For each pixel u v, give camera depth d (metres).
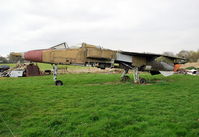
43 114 6.75
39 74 28.86
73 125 5.66
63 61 14.49
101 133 5.05
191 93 10.64
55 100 9.02
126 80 17.56
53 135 5.03
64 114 6.66
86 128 5.37
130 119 6.00
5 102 8.61
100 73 29.50
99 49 15.12
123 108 7.27
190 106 7.61
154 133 4.97
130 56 15.92
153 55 15.64
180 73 28.31
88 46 15.11
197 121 5.83
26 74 27.81
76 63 14.82
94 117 6.18
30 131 5.20
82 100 8.92
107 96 9.87
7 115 6.73
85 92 11.13
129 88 12.65
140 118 6.11
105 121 5.76
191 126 5.48
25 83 16.55
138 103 8.10
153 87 13.01
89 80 18.16
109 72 31.59
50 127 5.55
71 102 8.55
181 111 6.89
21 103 8.41
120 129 5.29
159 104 7.98
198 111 6.83
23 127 5.66
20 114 6.95
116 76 22.62
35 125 5.71
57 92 11.20
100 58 15.20
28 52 14.38
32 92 11.28
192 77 21.42
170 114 6.57
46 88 12.80
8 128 5.62
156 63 17.02
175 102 8.31
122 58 15.79
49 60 14.26
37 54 14.16
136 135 4.92
